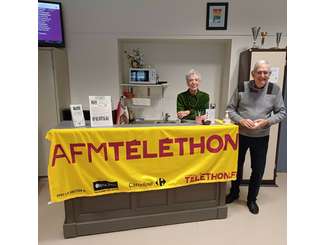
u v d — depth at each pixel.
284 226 2.22
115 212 2.12
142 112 3.77
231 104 2.47
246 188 3.02
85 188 1.95
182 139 2.05
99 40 3.15
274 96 2.29
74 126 1.99
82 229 2.06
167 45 3.56
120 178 1.99
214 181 2.21
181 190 2.22
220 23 3.08
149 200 2.17
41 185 3.02
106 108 2.02
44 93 2.93
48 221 2.29
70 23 3.09
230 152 2.18
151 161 2.03
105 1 3.05
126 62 3.61
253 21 3.07
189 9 3.07
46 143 3.09
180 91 3.71
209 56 3.61
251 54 2.75
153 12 3.08
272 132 2.98
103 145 1.91
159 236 2.07
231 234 2.10
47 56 2.85
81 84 3.26
